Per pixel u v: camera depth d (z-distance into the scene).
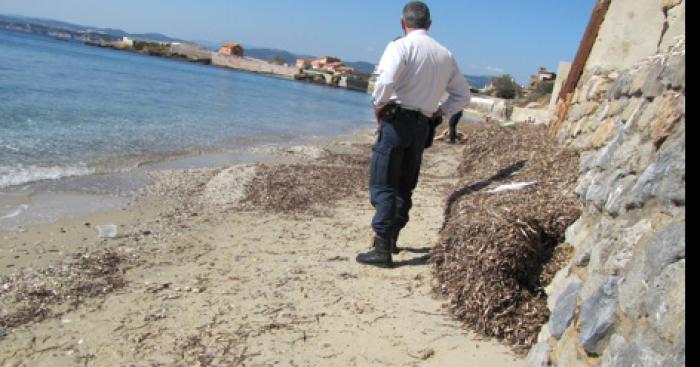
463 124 25.05
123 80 34.41
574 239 3.75
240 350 3.37
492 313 3.63
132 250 5.32
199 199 7.75
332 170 10.26
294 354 3.34
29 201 6.93
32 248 5.22
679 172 2.25
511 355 3.33
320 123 24.81
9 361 3.18
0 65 29.73
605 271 2.55
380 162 4.69
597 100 6.21
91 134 12.95
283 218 6.82
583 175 4.64
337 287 4.43
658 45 5.86
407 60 4.33
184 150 12.42
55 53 59.91
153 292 4.25
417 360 3.29
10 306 3.90
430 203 7.89
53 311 3.85
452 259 4.23
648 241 2.24
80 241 5.55
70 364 3.17
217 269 4.83
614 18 6.99
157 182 8.71
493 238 3.89
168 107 22.09
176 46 113.44
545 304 3.57
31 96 18.44
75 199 7.26
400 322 3.79
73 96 20.61
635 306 2.11
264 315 3.87
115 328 3.62
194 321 3.76
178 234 5.98
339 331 3.65
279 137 17.22
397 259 5.17
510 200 4.64
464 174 7.96
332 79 93.12
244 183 8.54
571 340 2.58
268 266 4.94
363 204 7.80
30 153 9.90
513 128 9.01
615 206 2.97
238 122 20.38
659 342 1.86
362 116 34.31
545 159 6.13
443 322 3.79
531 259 3.81
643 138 3.03
